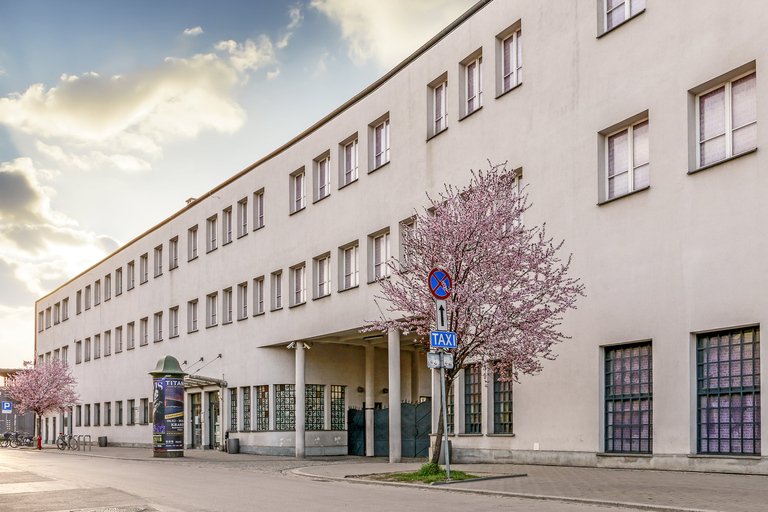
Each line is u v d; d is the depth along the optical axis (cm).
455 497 1338
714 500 1116
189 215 4178
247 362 3478
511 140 2125
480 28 2264
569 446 1877
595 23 1897
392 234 2556
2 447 5512
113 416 5119
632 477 1512
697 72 1633
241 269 3600
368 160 2733
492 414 2156
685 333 1611
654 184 1711
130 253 4988
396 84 2603
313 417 3241
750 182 1510
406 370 3303
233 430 3594
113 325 5203
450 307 1616
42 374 5622
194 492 1559
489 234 1631
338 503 1283
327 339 3089
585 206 1886
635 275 1739
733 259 1529
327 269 2970
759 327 1479
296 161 3203
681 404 1606
